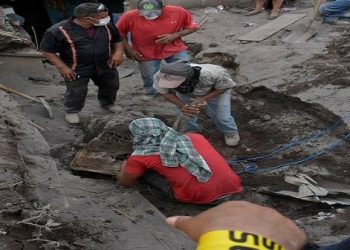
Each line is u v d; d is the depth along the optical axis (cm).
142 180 488
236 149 599
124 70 900
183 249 399
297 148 584
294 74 724
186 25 678
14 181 420
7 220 374
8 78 780
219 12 1078
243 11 1087
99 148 528
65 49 611
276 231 125
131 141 533
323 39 845
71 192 470
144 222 429
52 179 481
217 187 459
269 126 638
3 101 635
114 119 570
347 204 487
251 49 845
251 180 536
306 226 453
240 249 120
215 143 612
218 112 573
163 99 742
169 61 688
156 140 461
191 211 470
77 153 543
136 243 397
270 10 1082
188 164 455
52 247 364
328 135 599
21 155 498
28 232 373
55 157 562
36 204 412
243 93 716
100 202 453
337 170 540
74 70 620
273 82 711
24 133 572
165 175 459
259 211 130
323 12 919
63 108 705
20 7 1356
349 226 449
